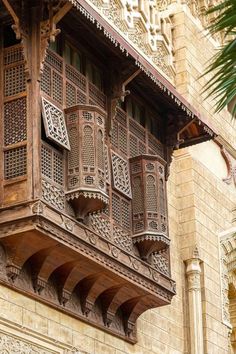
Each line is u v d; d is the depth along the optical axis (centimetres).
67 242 1428
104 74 1678
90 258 1487
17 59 1480
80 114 1498
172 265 1981
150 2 2152
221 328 2044
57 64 1537
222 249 2156
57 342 1519
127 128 1730
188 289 2000
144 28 2095
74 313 1568
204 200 2125
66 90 1544
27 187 1388
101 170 1486
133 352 1736
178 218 2066
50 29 1445
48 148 1442
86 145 1482
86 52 1634
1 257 1420
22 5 1453
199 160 2159
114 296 1644
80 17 1532
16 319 1436
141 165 1692
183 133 1920
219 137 2278
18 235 1385
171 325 1911
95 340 1622
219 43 2388
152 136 1819
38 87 1446
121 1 2017
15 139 1430
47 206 1389
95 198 1452
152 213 1658
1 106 1463
